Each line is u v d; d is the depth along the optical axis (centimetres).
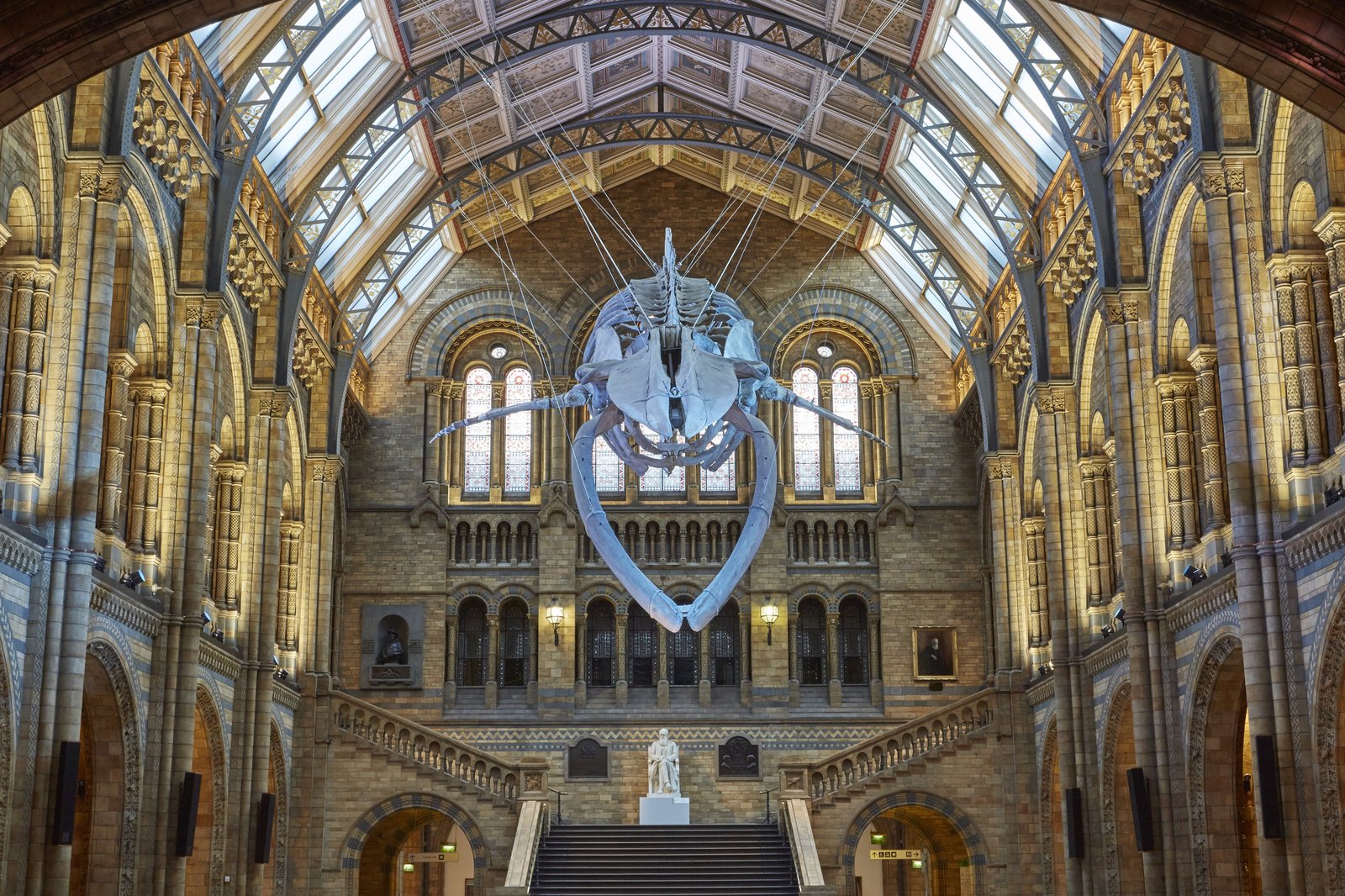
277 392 4178
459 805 4566
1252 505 2770
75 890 3412
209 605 3856
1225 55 1872
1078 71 3669
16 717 2570
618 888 4366
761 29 4444
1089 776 4059
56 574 2673
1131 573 3481
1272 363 2809
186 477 3419
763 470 1956
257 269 4053
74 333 2777
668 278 2066
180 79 3372
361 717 4666
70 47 1786
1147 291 3581
